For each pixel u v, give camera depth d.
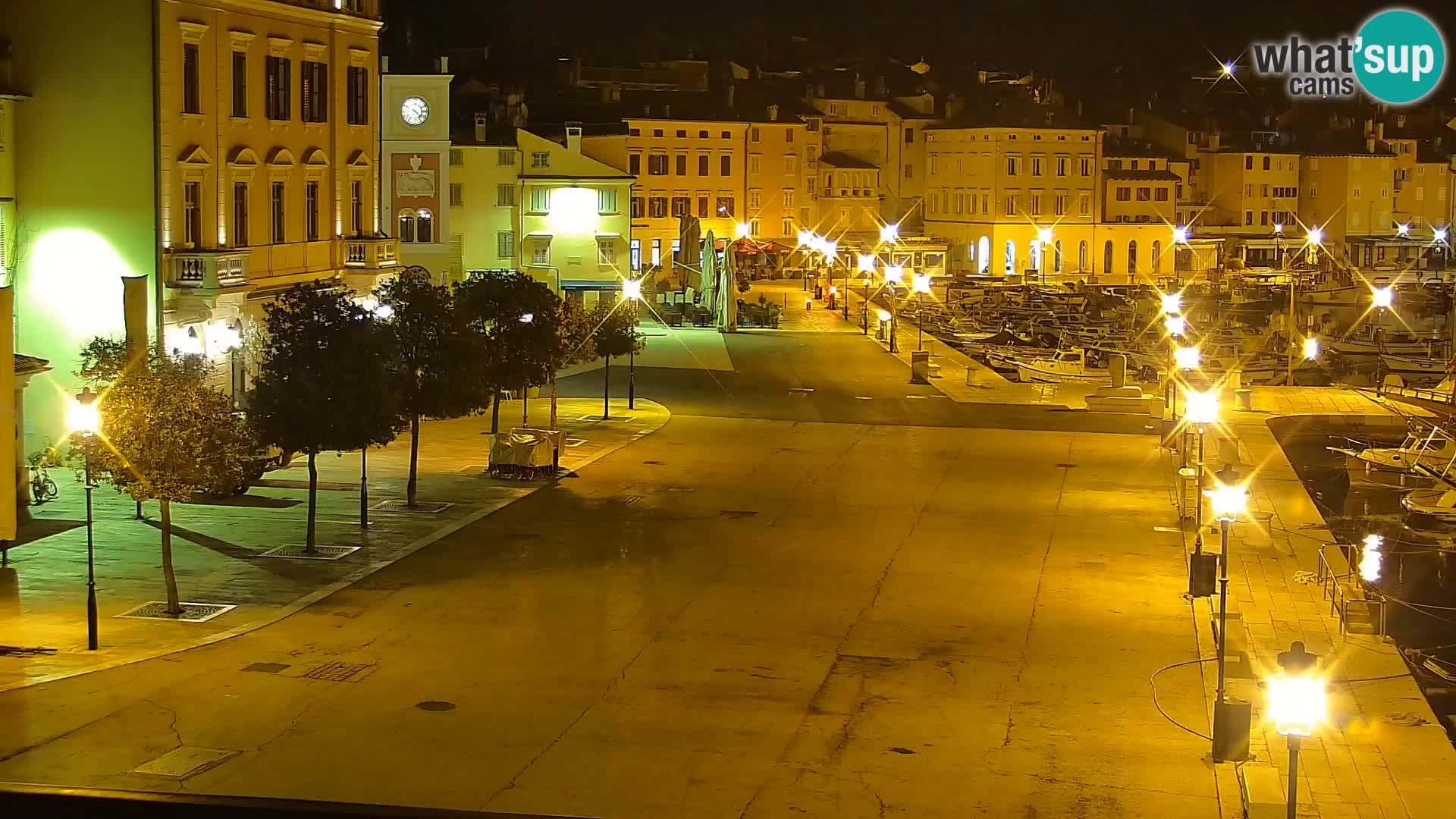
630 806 25.72
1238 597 41.69
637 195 162.75
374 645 35.22
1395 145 195.50
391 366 46.50
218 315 58.75
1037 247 180.62
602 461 61.06
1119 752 29.14
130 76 54.94
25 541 44.09
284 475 55.38
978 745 29.31
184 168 56.81
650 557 44.75
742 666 34.28
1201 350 115.44
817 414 75.50
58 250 55.66
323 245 68.94
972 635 37.19
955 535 48.72
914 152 189.62
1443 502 59.62
